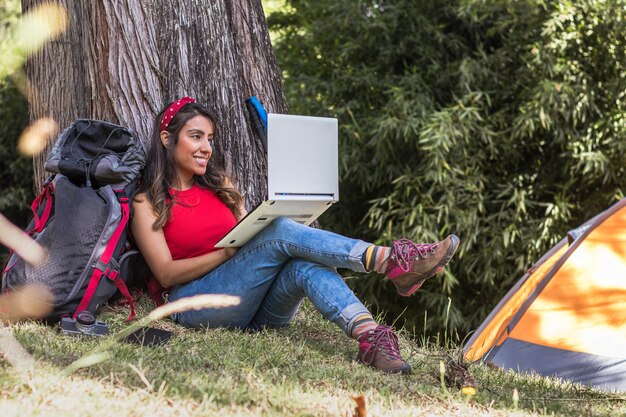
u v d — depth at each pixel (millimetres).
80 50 3852
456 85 7375
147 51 3414
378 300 7648
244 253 2777
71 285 2664
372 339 2525
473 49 7641
